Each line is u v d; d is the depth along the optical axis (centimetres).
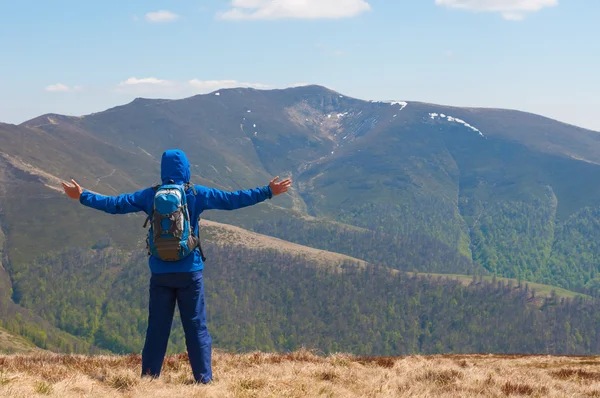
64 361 1086
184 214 864
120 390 857
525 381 1020
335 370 1016
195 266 877
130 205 880
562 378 1153
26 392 796
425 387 959
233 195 880
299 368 1027
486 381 1007
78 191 881
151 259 881
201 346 892
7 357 1118
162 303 885
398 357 1345
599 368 1454
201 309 893
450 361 1371
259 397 841
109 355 1168
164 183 883
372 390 920
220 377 938
